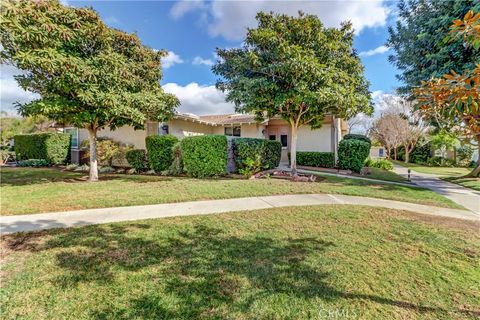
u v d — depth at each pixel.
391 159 31.42
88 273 3.14
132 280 3.00
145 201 6.69
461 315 2.48
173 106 11.29
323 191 8.27
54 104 7.98
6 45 7.42
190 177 10.96
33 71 8.07
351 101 9.03
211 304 2.61
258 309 2.54
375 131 32.31
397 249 3.88
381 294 2.79
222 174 11.11
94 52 8.79
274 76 9.25
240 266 3.35
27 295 2.71
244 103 10.09
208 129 18.81
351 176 12.67
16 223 4.97
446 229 4.81
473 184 11.51
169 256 3.60
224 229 4.67
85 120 9.23
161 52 11.19
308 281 3.02
